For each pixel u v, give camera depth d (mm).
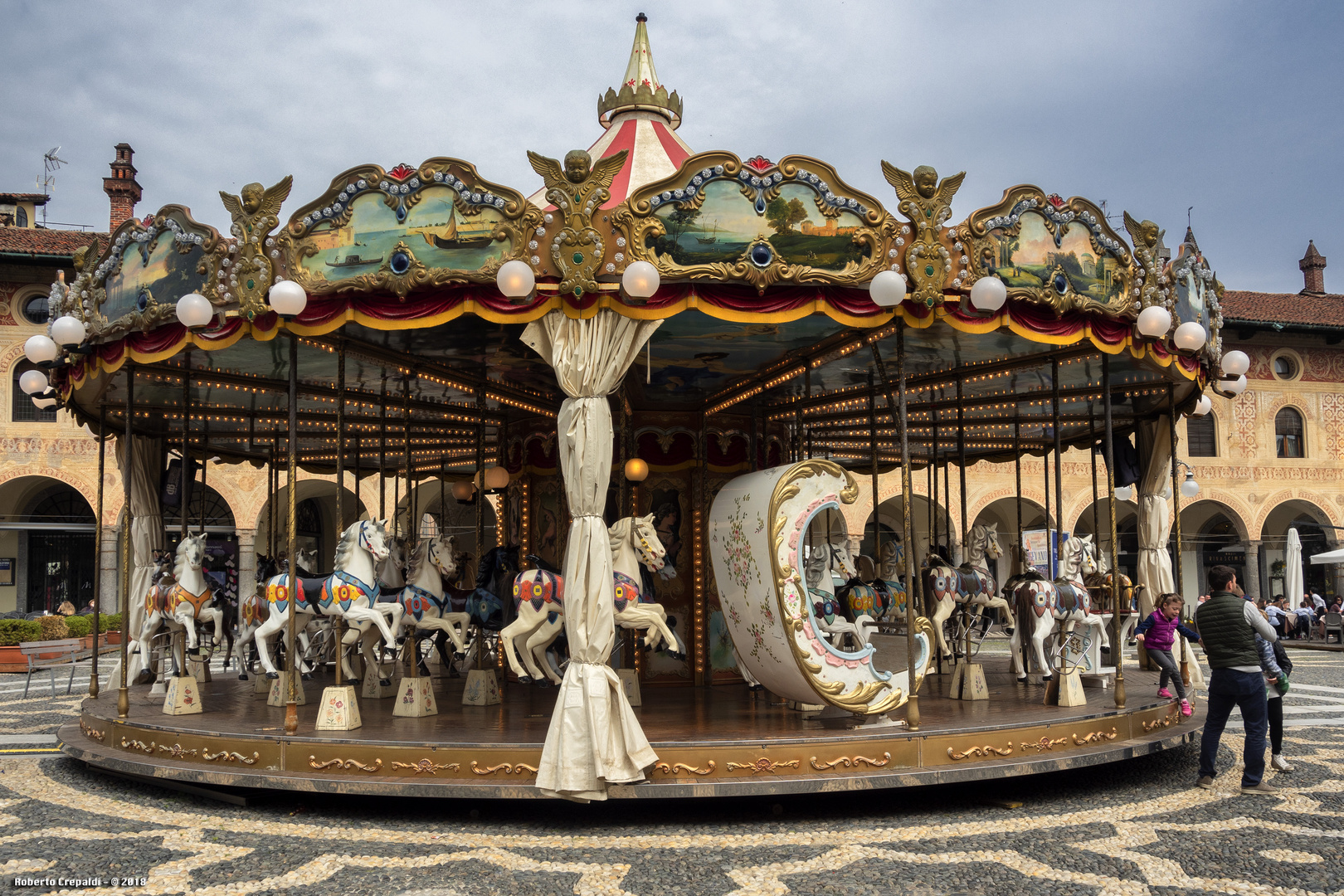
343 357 9875
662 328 10289
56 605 32438
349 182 8633
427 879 6535
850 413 15219
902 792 9289
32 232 30219
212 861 6996
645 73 12430
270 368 12125
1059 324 9570
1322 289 40094
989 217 8992
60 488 32688
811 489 9438
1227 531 38281
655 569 10539
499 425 15047
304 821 8281
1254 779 8930
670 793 7898
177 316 9078
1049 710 10195
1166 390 13648
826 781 8062
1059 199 9375
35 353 10352
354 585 10469
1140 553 15484
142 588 14562
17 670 22234
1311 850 7094
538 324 8602
